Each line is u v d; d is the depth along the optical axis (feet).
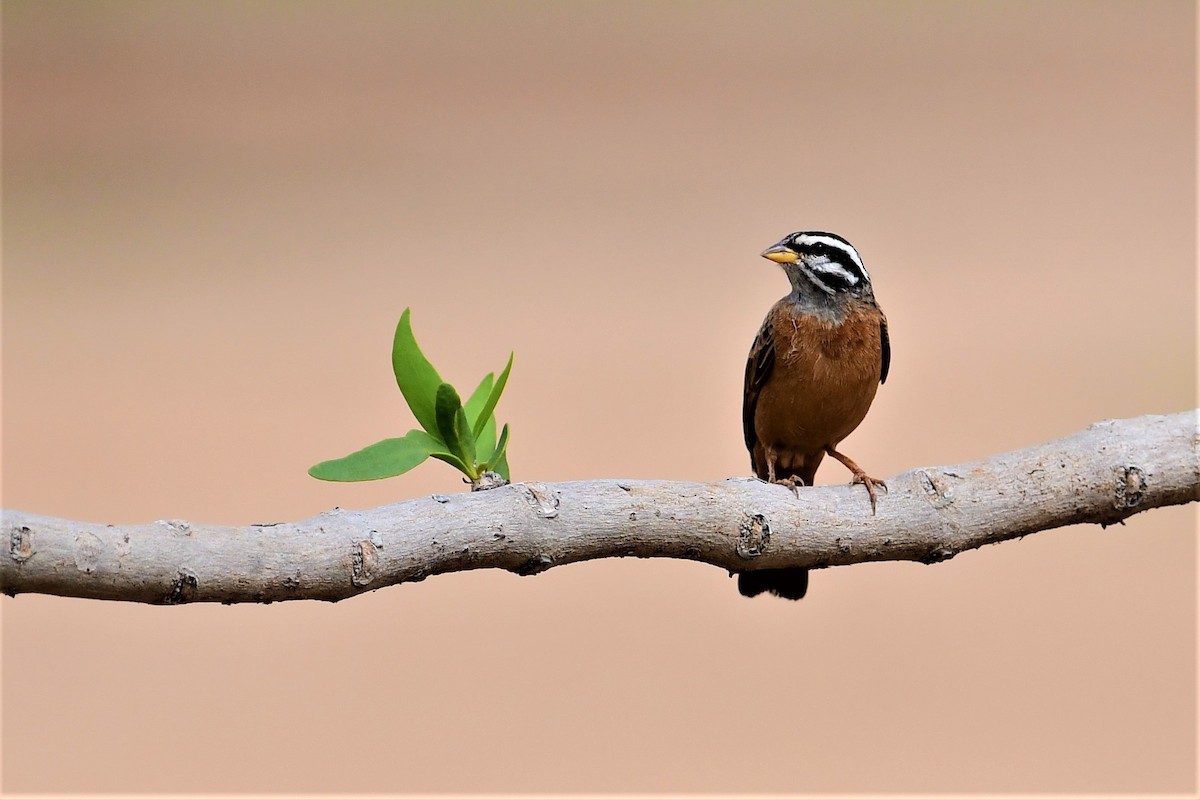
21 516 17.63
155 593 18.48
